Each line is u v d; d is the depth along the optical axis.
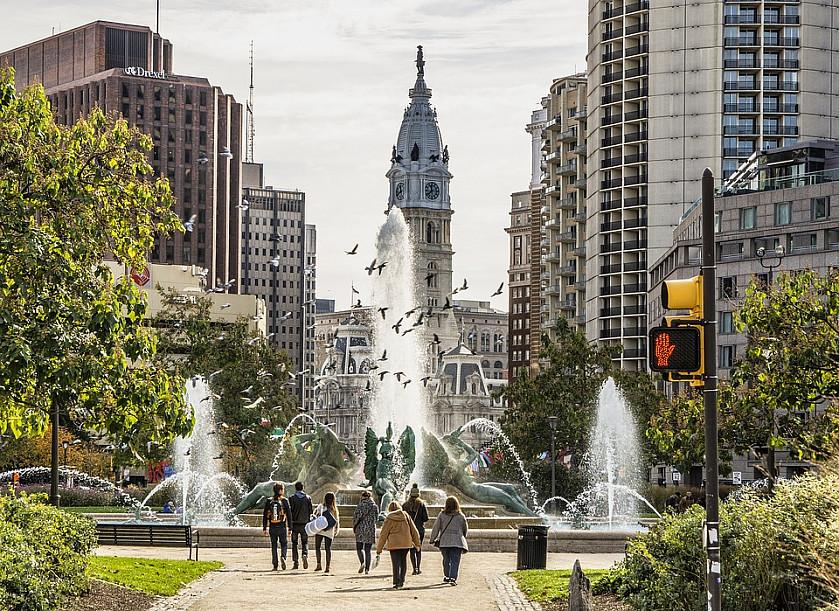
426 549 62.88
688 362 26.22
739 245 147.38
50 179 38.34
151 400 38.88
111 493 107.56
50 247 37.19
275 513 49.91
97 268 39.00
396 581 43.47
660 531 34.81
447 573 44.81
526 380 128.75
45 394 38.94
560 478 114.75
